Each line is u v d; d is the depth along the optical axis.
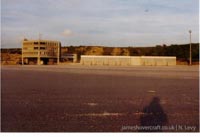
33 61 153.50
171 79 36.41
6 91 22.38
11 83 29.77
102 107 15.05
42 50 153.12
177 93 21.67
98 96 19.62
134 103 16.59
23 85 27.56
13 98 18.36
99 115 12.87
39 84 28.72
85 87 25.77
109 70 64.38
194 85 28.28
